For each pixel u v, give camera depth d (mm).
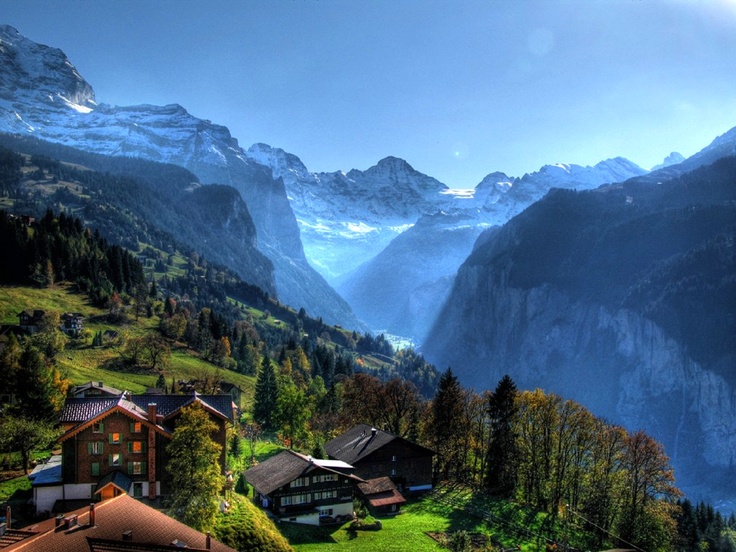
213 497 64875
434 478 113250
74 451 70938
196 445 64750
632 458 100562
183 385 151375
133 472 72188
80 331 186750
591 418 107312
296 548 72812
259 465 92000
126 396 78062
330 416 147375
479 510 98188
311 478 84188
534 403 109125
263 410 150000
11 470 81875
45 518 67562
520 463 109000
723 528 143125
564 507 101938
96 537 46594
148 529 49750
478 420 117125
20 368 92500
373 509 93688
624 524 96312
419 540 80750
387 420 128500
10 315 184250
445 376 117750
